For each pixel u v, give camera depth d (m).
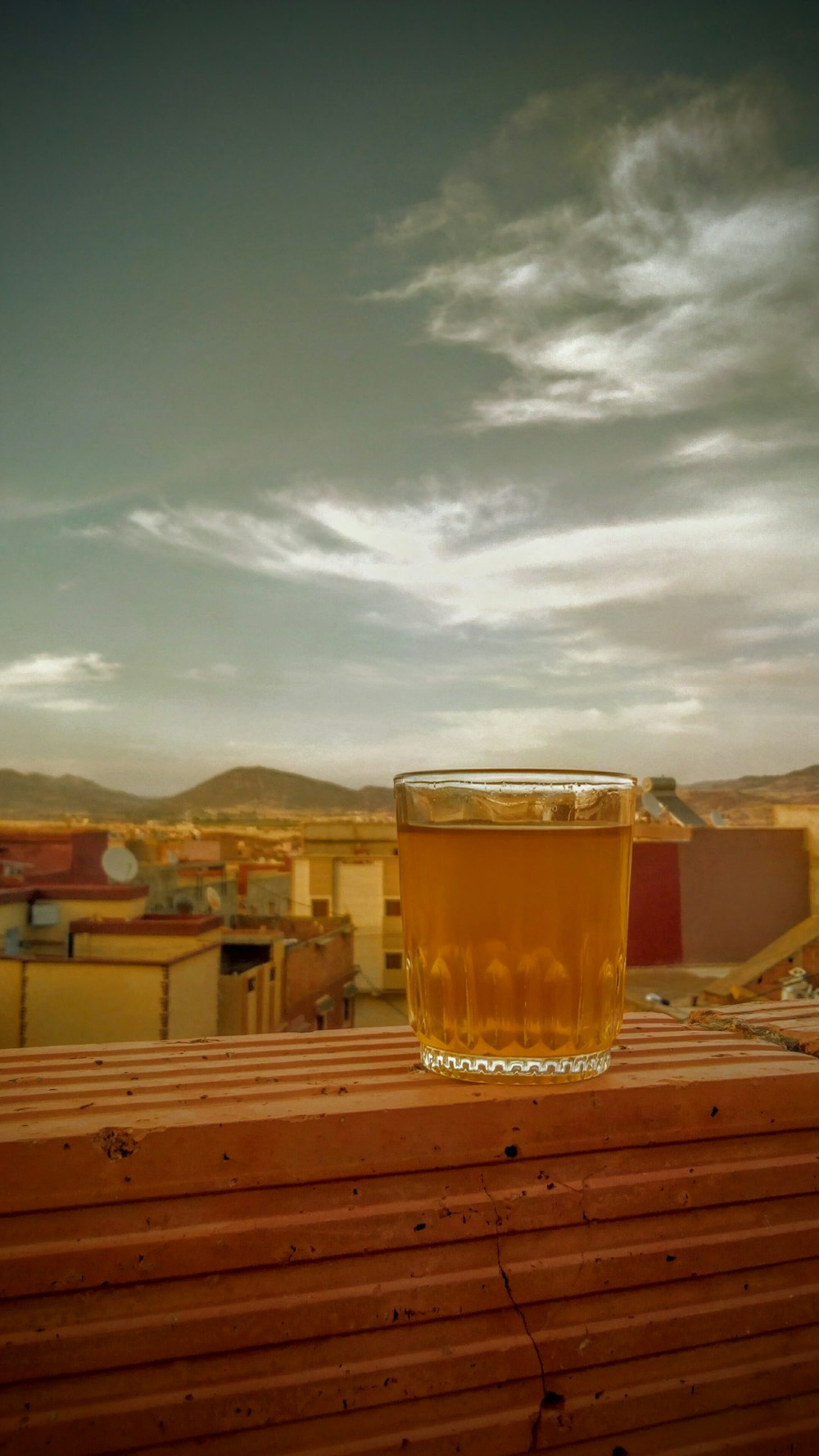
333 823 28.36
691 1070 0.71
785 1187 0.69
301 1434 0.56
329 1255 0.58
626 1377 0.63
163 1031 12.27
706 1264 0.66
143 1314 0.55
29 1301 0.53
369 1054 0.74
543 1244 0.63
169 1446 0.54
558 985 0.64
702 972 25.50
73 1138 0.55
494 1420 0.59
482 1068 0.65
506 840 0.64
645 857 26.58
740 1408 0.65
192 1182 0.56
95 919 15.95
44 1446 0.52
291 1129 0.58
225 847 32.38
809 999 0.98
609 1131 0.65
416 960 0.68
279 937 16.83
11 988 12.53
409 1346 0.59
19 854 26.36
